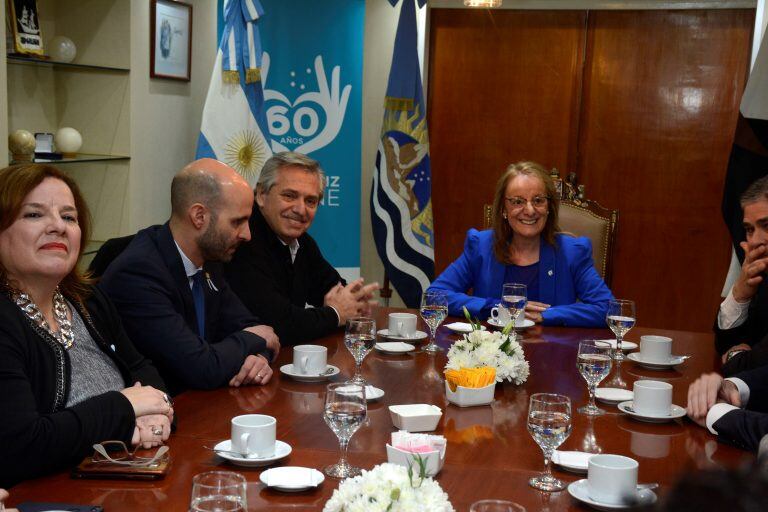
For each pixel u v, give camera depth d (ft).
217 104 14.53
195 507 3.50
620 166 16.37
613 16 16.11
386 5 16.72
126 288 7.50
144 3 13.69
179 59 14.82
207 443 5.54
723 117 15.83
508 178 10.77
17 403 5.20
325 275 10.95
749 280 8.77
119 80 13.43
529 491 4.79
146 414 5.57
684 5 15.72
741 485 1.19
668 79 15.98
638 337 9.54
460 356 6.73
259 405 6.49
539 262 10.87
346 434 4.95
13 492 4.68
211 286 8.43
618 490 4.52
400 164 16.06
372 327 7.17
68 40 12.82
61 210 5.86
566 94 16.48
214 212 7.98
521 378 7.14
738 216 14.26
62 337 6.07
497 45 16.65
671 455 5.55
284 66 15.47
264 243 9.80
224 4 14.57
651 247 16.39
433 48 16.90
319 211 16.07
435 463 4.92
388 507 3.52
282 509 4.45
